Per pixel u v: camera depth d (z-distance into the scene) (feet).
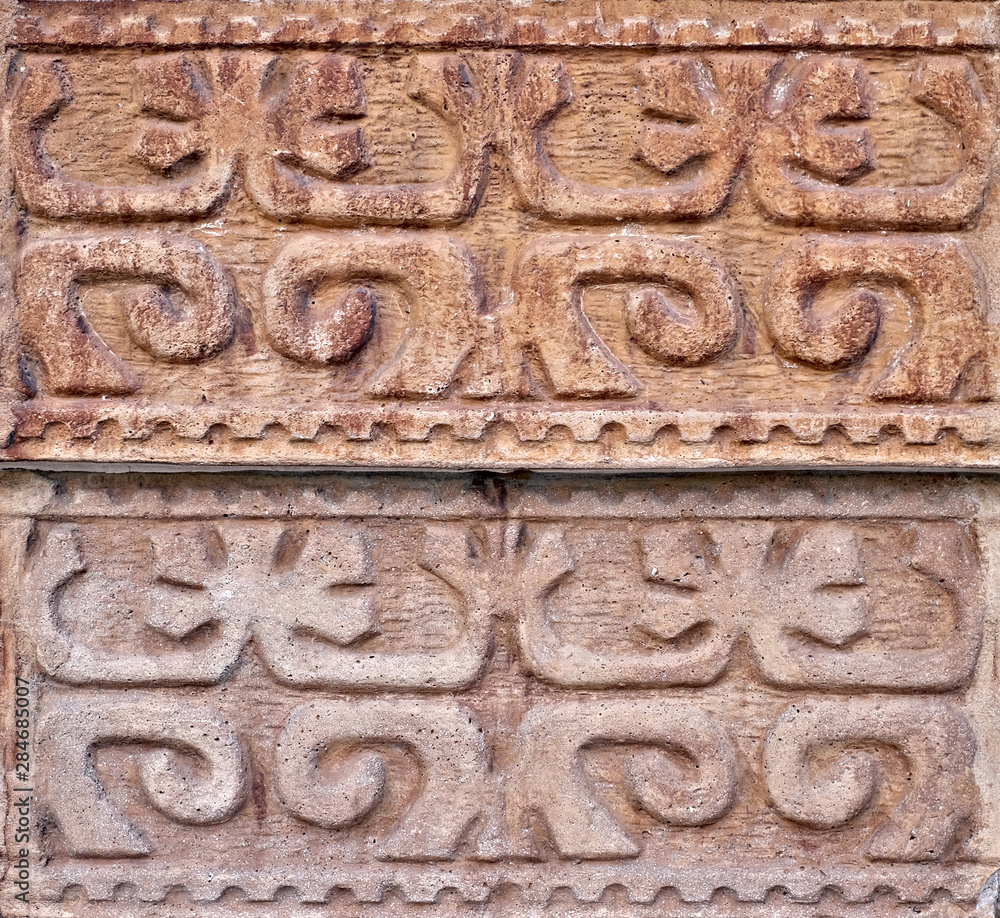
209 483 5.78
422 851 5.76
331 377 5.74
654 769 5.77
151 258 5.73
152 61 5.73
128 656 5.78
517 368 5.72
